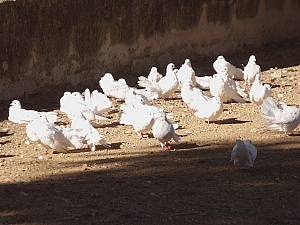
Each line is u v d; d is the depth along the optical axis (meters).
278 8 33.22
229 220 11.16
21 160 15.05
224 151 15.64
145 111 16.95
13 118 18.55
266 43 32.88
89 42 24.47
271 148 15.98
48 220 10.87
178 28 28.34
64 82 23.81
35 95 22.62
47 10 22.66
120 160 14.84
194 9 28.91
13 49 21.80
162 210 11.52
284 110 17.03
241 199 12.26
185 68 23.50
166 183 13.08
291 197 12.45
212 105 18.45
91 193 12.28
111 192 12.41
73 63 24.00
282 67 28.34
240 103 22.06
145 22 26.69
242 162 13.88
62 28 23.33
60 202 11.76
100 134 16.94
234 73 25.75
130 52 26.30
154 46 27.34
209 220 11.13
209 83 23.23
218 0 30.00
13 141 17.41
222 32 30.53
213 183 13.16
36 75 22.73
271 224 11.09
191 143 16.55
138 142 16.83
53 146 15.26
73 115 17.88
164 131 15.28
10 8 21.44
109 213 11.27
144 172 13.84
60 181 13.09
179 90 24.45
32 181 13.09
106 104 19.44
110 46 25.38
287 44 33.09
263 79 25.92
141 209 11.54
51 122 16.81
